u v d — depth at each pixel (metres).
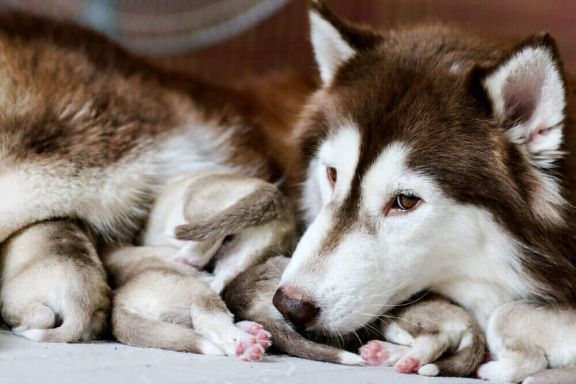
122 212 1.56
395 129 1.44
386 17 2.49
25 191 1.50
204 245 1.48
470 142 1.43
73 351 1.37
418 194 1.43
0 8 1.89
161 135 1.59
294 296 1.40
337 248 1.42
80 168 1.53
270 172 1.67
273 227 1.49
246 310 1.45
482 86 1.43
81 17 1.97
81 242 1.47
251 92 1.75
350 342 1.46
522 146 1.43
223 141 1.65
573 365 1.39
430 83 1.46
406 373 1.38
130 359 1.35
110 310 1.44
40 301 1.43
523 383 1.37
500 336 1.41
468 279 1.47
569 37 2.26
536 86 1.41
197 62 2.35
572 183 1.43
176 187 1.56
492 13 2.37
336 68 1.54
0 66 1.56
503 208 1.43
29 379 1.28
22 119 1.52
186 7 2.00
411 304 1.45
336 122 1.48
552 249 1.44
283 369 1.36
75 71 1.60
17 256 1.47
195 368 1.33
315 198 1.57
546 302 1.44
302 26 2.46
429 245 1.44
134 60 1.68
